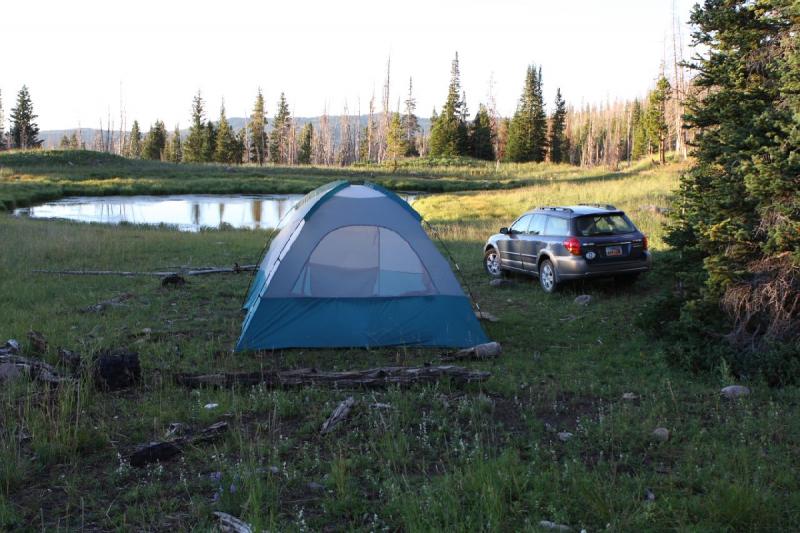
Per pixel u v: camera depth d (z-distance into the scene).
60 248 16.19
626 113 116.38
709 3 7.80
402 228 8.26
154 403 5.86
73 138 126.69
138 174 59.34
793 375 6.11
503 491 3.99
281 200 45.03
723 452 4.57
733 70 7.42
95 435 5.00
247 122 110.56
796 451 4.58
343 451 4.84
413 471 4.54
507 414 5.67
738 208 6.93
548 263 11.57
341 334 7.98
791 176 6.33
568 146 103.94
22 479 4.34
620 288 11.62
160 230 23.39
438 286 8.21
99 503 4.09
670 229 8.06
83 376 6.16
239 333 8.65
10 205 37.59
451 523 3.69
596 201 25.33
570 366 7.12
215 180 54.78
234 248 17.77
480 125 90.12
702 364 6.71
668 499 3.87
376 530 3.67
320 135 120.69
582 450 4.80
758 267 6.78
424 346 8.09
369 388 6.35
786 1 6.82
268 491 4.12
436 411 5.63
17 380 6.09
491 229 22.00
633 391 6.25
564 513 3.75
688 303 7.04
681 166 39.12
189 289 11.76
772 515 3.64
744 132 6.92
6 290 10.98
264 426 5.36
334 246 8.16
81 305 10.19
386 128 91.56
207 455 4.79
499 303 10.97
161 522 3.81
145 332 8.44
